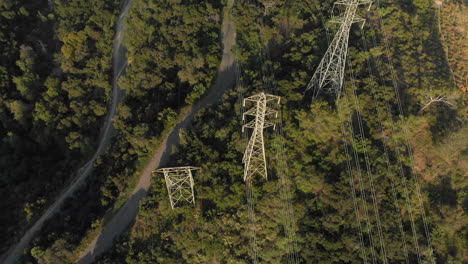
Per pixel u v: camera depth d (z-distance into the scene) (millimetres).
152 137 103562
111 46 136000
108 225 101062
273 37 110750
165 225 93750
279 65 101750
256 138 84875
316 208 84062
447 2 104000
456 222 79312
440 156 84500
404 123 86125
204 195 92750
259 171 89375
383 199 82438
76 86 128000
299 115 89500
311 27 108312
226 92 104875
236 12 112625
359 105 89750
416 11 101812
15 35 150250
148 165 105438
